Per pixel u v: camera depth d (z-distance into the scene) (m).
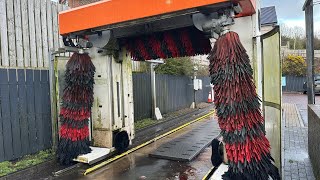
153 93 11.20
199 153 6.08
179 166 5.23
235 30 4.57
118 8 4.68
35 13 6.30
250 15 4.48
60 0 8.88
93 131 5.99
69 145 5.25
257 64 4.48
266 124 4.52
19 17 5.95
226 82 3.80
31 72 5.87
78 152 5.27
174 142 7.06
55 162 5.42
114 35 5.61
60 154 5.29
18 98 5.59
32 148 5.88
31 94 5.86
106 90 5.86
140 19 4.53
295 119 10.20
